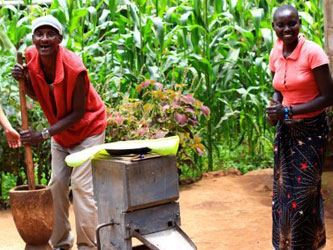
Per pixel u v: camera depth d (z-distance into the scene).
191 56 6.38
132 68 6.53
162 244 2.74
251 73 6.80
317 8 6.72
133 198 2.74
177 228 2.87
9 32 6.51
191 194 5.71
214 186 6.01
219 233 4.45
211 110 6.79
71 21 6.28
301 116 3.16
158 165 2.80
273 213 3.37
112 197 2.85
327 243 4.05
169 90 5.93
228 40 6.87
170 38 6.40
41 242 3.40
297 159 3.18
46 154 5.73
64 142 3.72
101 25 6.63
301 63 3.12
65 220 3.87
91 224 3.72
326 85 3.07
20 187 3.48
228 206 5.24
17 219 3.34
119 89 6.07
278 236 3.32
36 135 3.47
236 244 4.16
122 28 6.59
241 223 4.69
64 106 3.58
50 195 3.38
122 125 5.73
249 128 7.00
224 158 7.38
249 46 6.70
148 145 2.85
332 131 6.03
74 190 3.70
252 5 7.46
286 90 3.22
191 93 6.37
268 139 7.35
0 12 6.59
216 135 7.48
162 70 6.38
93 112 3.76
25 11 7.21
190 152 6.54
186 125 6.01
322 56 3.06
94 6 6.99
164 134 5.67
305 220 3.20
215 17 6.68
